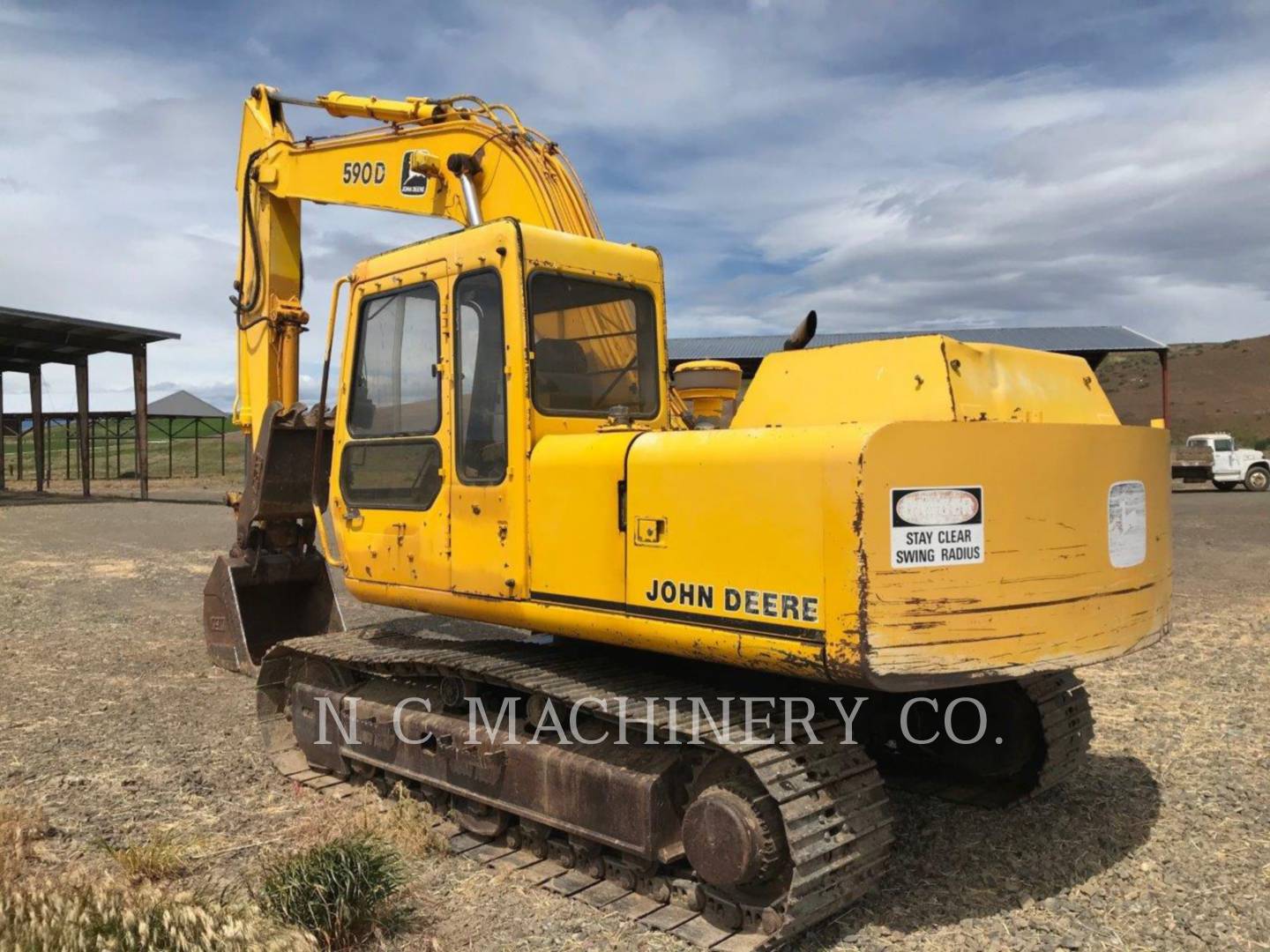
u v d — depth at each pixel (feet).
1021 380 13.61
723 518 11.81
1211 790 17.31
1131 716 21.80
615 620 12.97
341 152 22.98
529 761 14.46
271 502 24.43
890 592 10.75
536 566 13.98
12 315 79.87
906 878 13.99
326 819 16.01
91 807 16.62
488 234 14.51
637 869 13.33
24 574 43.75
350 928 12.21
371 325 16.92
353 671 18.60
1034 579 11.87
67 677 25.53
